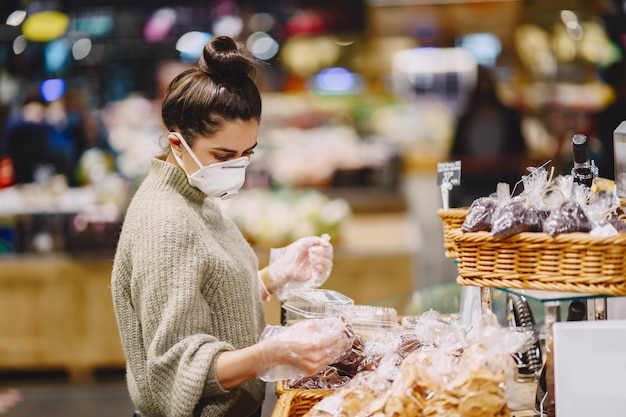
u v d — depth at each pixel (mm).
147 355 1786
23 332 5035
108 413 4660
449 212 1989
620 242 1550
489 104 6164
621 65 6070
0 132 5801
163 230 1827
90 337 5035
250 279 2049
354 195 6828
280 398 1811
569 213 1619
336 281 4801
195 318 1788
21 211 5172
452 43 7500
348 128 7543
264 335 1916
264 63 1962
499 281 1685
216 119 1859
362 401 1646
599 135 5273
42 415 4648
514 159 6133
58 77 5844
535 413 1860
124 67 6129
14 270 4973
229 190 1940
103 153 5754
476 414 1497
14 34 5766
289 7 6402
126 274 1902
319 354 1725
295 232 4824
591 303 2045
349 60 7445
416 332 1896
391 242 5102
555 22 6570
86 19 5910
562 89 6527
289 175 6785
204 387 1711
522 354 2105
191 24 6043
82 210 5152
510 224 1631
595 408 1529
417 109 7840
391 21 7070
